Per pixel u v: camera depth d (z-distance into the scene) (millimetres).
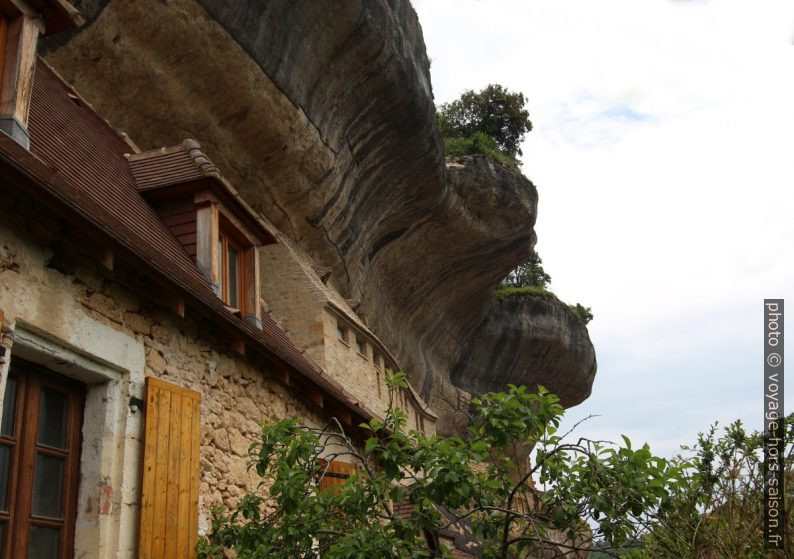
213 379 5988
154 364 5328
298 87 13320
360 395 13711
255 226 7613
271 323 8758
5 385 4168
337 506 5141
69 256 4738
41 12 5316
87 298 4816
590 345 30891
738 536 4535
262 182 13953
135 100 11625
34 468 4500
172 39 11344
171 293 5332
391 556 4625
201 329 5965
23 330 4352
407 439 5066
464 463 4746
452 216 20422
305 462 5391
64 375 4832
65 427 4801
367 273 18422
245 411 6367
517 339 27375
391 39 14398
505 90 32000
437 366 24234
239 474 6090
